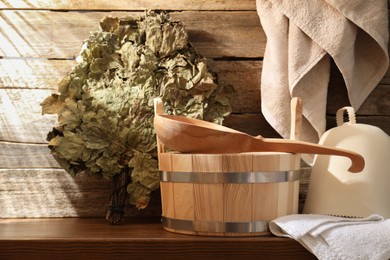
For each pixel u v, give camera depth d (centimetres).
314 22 153
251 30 168
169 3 168
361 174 139
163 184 140
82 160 152
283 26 157
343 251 120
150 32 160
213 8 169
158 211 167
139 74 158
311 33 152
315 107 158
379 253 119
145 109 156
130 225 151
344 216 137
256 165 128
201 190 130
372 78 161
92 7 168
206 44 168
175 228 136
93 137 153
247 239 127
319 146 130
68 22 168
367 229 123
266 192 129
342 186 139
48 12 168
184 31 160
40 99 168
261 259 127
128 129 154
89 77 158
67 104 154
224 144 131
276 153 134
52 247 128
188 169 130
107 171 152
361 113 168
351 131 144
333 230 123
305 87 158
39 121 169
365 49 161
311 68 154
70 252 128
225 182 128
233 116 168
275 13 158
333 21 153
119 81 158
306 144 130
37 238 129
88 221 160
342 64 154
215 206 129
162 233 136
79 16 168
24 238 129
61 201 168
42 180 168
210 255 127
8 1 168
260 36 168
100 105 156
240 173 127
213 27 169
